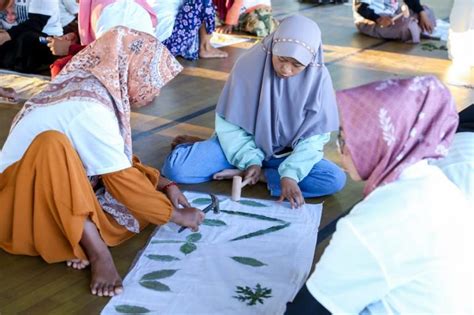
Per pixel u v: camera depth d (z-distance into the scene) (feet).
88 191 7.60
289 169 9.59
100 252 7.58
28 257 8.14
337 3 24.82
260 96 9.70
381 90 5.02
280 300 7.33
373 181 5.08
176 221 8.18
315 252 8.41
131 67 7.66
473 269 4.87
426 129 5.00
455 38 17.37
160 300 7.29
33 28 15.62
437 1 26.04
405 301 4.94
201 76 15.64
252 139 10.08
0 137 11.68
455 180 6.64
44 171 7.31
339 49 18.63
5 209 7.77
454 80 16.07
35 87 14.46
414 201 4.86
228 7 19.30
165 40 16.55
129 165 7.73
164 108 13.34
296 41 8.95
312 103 9.59
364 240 4.83
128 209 8.13
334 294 5.04
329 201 9.80
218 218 9.05
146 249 8.25
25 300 7.32
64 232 7.59
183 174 10.07
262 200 9.66
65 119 7.45
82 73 7.75
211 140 10.32
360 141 5.05
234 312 7.10
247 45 18.61
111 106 7.63
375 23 19.90
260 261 8.09
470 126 8.04
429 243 4.80
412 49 18.94
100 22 13.60
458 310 4.86
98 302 7.30
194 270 7.86
